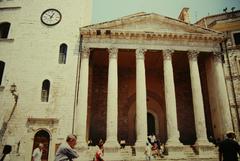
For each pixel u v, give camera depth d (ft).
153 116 106.83
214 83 88.74
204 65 101.60
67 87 81.10
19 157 73.00
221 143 31.27
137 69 84.48
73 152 25.11
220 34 90.02
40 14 90.38
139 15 89.10
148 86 109.50
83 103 79.10
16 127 76.07
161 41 88.69
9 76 81.56
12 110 77.77
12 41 86.17
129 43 87.45
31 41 86.43
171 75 84.69
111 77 82.58
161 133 103.45
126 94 107.14
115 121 78.18
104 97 104.53
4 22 89.81
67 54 85.10
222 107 84.02
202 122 80.59
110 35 86.94
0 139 74.74
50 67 83.25
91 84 97.71
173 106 81.15
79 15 91.09
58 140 75.15
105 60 103.96
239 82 97.71
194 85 84.79
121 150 77.77
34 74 82.17
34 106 78.43
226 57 101.45
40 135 76.33
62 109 78.48
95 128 99.60
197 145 77.82
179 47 88.74
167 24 90.48
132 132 102.37
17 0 92.32
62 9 91.56
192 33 88.74
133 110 105.70
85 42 86.84
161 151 79.41
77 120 77.36
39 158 50.52
